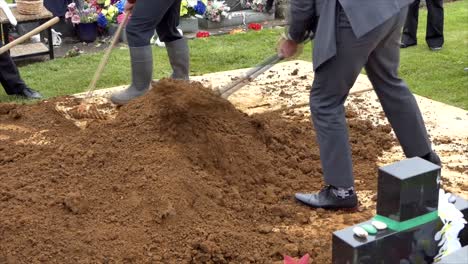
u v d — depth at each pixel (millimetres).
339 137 3502
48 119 4891
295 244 3252
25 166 3854
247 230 3385
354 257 2266
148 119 4051
